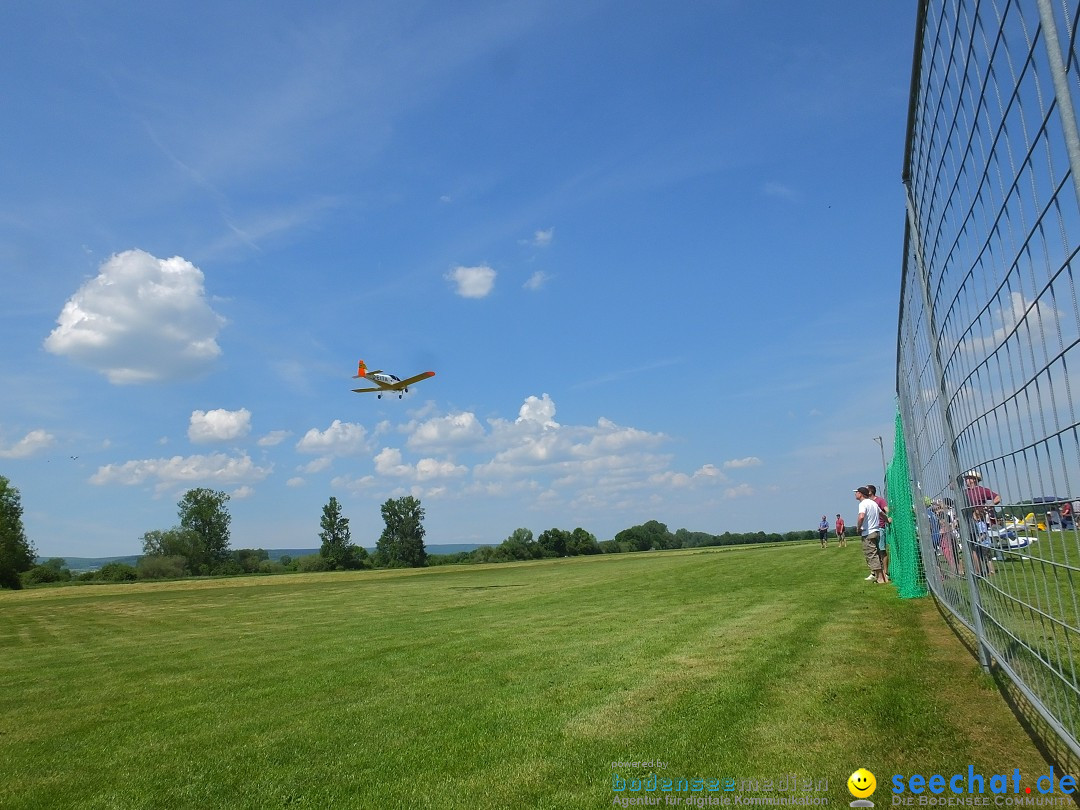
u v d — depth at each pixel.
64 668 10.20
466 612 14.73
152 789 4.68
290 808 4.18
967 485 5.37
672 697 5.88
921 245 5.87
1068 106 2.38
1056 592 3.28
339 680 7.83
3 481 67.88
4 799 4.65
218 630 14.42
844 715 4.94
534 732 5.24
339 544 92.56
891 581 13.71
